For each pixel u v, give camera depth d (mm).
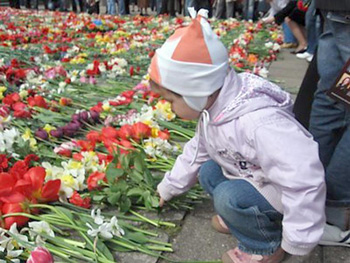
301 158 1489
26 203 1880
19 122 2979
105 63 4668
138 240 1880
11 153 2391
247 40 6656
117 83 4316
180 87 1600
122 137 2645
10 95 3414
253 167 1683
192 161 1857
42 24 9016
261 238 1728
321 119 2156
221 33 7633
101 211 2107
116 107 3412
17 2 16219
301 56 5992
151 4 15688
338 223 1926
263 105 1588
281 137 1512
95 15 11586
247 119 1571
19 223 1835
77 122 2977
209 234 2000
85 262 1754
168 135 2791
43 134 2764
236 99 1612
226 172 1850
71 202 2070
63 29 8188
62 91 3795
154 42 6672
